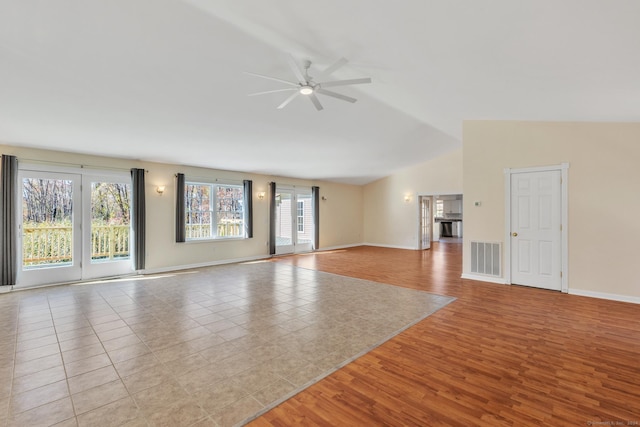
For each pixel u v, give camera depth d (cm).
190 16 239
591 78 254
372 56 286
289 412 187
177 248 651
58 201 516
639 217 394
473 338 295
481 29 204
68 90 327
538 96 329
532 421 177
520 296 435
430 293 457
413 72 314
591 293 426
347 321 343
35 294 453
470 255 546
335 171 870
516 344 280
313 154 670
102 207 562
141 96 355
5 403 195
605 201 415
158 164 623
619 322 331
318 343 286
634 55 203
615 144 407
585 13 164
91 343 286
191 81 337
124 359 255
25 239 488
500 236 509
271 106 425
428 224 1054
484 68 272
